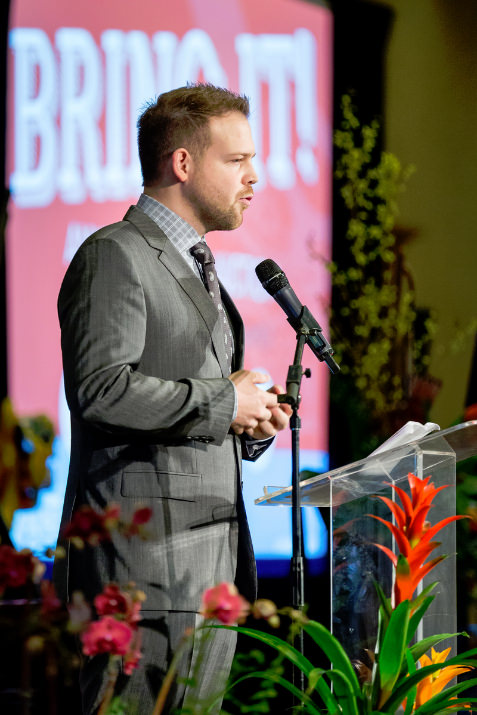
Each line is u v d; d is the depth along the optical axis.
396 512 4.27
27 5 10.79
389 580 4.43
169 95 4.80
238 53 12.24
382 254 13.34
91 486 4.38
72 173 11.02
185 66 11.73
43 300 10.88
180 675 4.27
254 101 12.42
